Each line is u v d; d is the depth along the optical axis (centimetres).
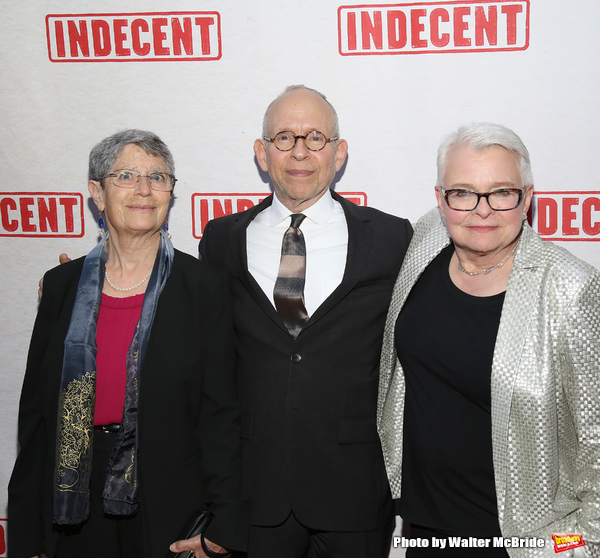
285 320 168
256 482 166
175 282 159
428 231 165
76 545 158
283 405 164
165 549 151
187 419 157
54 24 225
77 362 152
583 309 128
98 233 235
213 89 223
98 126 229
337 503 165
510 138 136
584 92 208
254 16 218
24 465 159
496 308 140
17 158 233
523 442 134
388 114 219
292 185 173
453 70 213
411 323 152
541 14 207
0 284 241
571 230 216
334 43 217
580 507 139
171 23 221
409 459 159
